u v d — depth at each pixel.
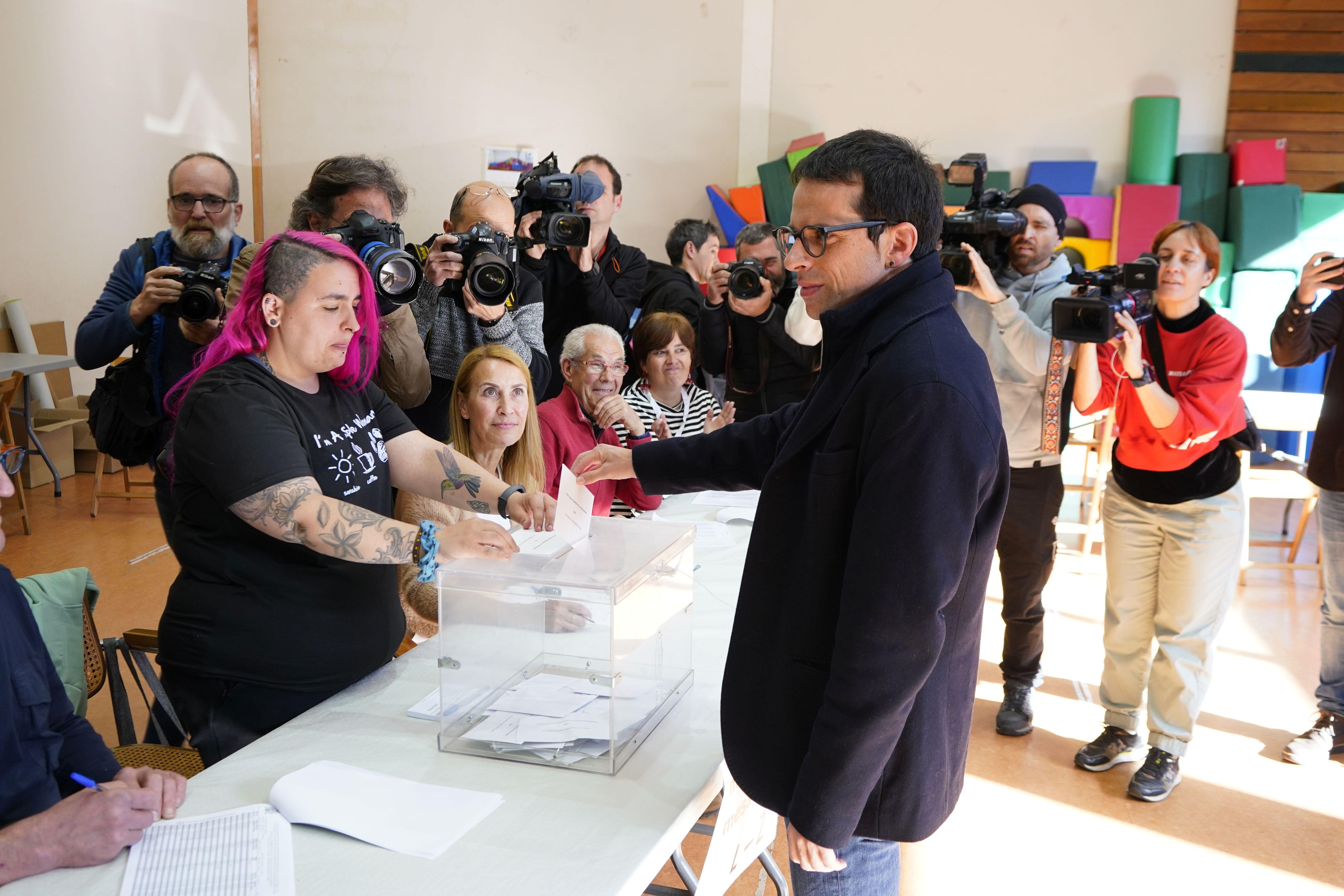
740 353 3.45
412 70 6.09
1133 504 2.70
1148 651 2.79
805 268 1.28
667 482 1.71
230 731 1.57
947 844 2.51
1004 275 2.90
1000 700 3.34
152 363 2.43
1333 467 2.84
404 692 1.64
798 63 6.07
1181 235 2.54
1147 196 5.73
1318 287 2.77
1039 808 2.67
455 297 2.44
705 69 6.05
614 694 1.35
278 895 1.09
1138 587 2.74
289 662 1.56
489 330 2.48
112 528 4.81
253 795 1.32
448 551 1.45
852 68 6.04
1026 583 2.97
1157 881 2.38
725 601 2.05
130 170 6.68
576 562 1.42
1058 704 3.29
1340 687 2.94
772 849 2.46
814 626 1.27
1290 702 3.32
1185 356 2.55
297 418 1.54
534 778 1.37
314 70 6.12
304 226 2.30
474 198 2.57
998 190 2.88
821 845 1.20
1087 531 4.58
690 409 3.26
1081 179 5.88
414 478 1.80
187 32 7.04
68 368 5.45
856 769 1.17
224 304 2.28
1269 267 5.71
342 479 1.60
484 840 1.21
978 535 1.25
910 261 1.25
